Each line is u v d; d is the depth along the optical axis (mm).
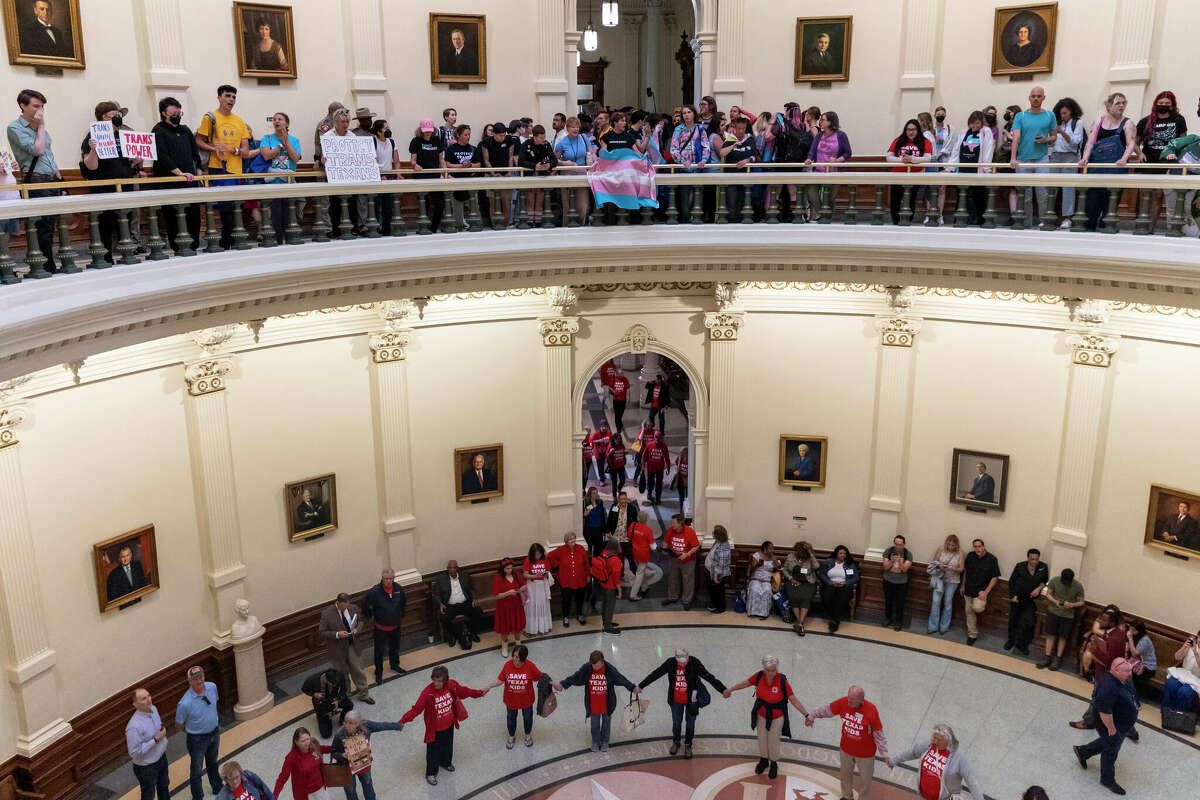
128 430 10422
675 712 10688
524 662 10727
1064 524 12656
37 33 10484
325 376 12367
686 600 14383
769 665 10148
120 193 8641
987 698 11898
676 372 23359
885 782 10398
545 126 14852
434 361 13227
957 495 13430
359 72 13422
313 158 13336
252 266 9797
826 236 11836
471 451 13641
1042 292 10969
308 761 9156
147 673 10906
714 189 12398
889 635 13477
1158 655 11992
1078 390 12258
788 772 10562
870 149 14602
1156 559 11992
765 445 14492
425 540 13625
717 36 14758
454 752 10953
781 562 14352
